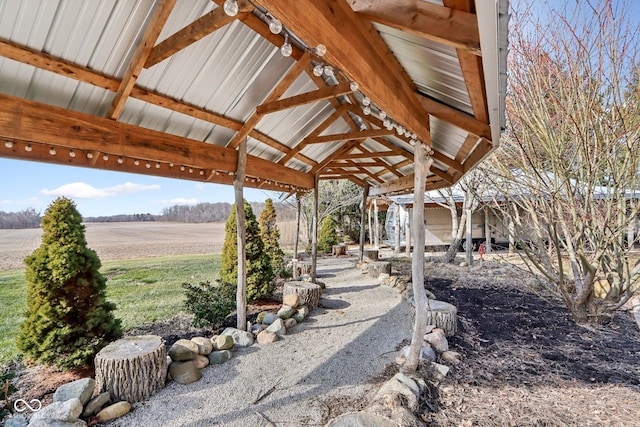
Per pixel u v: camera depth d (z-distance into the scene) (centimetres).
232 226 591
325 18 131
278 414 252
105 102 268
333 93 277
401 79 232
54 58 211
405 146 557
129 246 1575
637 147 430
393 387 257
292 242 1697
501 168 552
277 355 362
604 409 250
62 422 218
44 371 317
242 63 291
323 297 634
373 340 405
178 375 300
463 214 997
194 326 436
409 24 140
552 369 321
